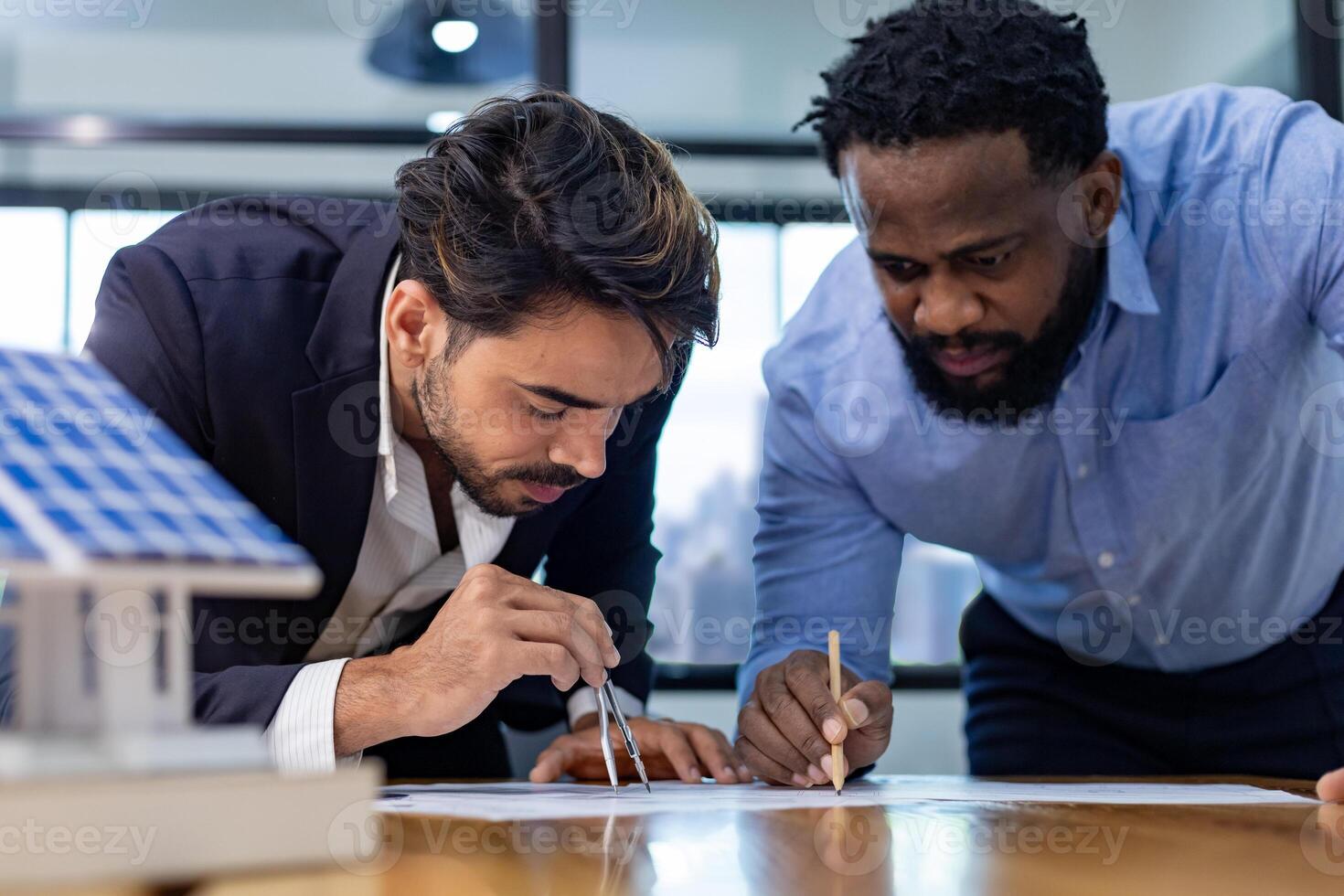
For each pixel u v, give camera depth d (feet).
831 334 4.50
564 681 2.87
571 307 2.82
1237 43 7.95
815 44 8.46
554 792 3.06
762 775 3.43
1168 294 4.09
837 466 4.44
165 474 1.44
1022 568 4.58
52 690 1.33
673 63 8.46
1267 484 4.15
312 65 8.65
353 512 3.49
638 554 4.39
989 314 3.64
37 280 8.02
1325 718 4.32
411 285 3.13
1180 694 4.53
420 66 8.63
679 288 2.89
